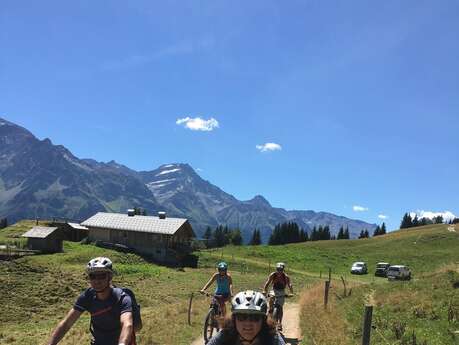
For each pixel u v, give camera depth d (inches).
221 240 6865.2
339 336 582.6
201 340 617.3
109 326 230.8
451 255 3383.4
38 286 1531.7
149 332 644.7
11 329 1003.3
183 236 3408.0
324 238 6776.6
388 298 838.5
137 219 3361.2
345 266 3321.9
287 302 1268.5
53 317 1224.2
